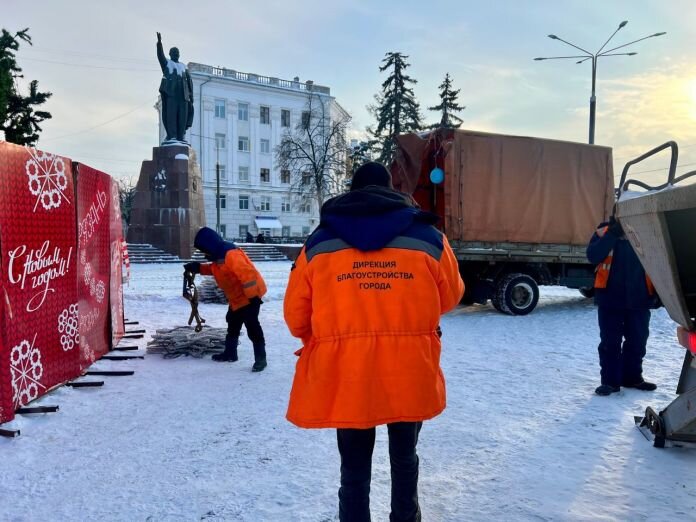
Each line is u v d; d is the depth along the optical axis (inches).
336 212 90.3
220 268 232.4
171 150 974.4
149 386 204.2
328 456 138.9
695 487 119.3
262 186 2468.0
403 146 428.1
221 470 130.3
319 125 1847.9
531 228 420.5
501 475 126.7
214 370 229.9
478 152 402.0
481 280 420.5
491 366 239.9
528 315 411.8
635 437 149.7
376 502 114.0
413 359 85.7
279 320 376.8
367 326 85.7
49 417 168.2
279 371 228.5
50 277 192.5
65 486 122.0
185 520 107.3
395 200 90.8
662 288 113.2
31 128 698.2
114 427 159.8
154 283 633.0
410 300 86.4
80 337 220.1
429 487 121.0
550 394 193.9
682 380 135.9
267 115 2479.1
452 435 152.9
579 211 440.5
